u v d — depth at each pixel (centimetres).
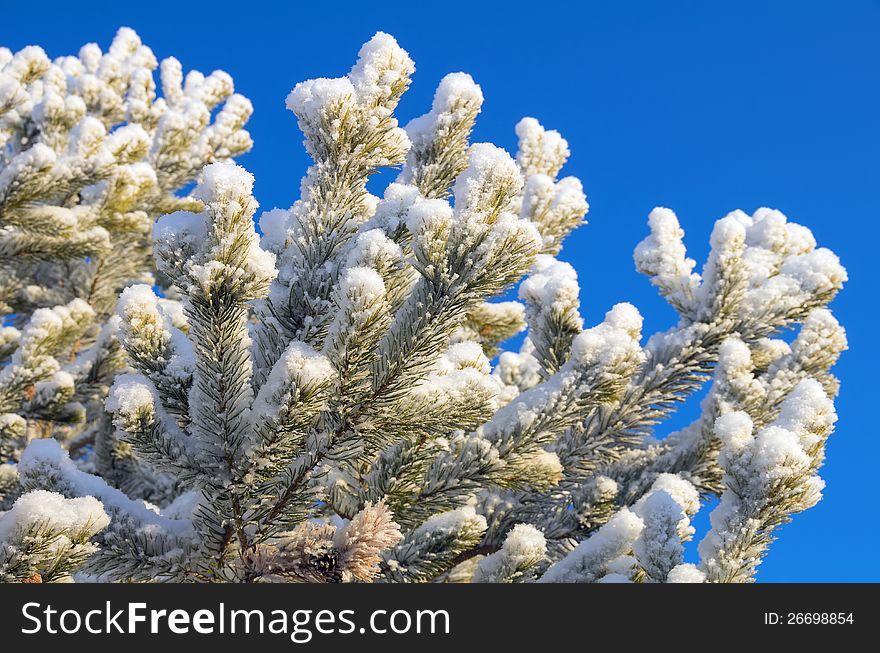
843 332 378
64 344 587
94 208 671
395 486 276
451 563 305
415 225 227
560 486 356
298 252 267
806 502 225
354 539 231
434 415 246
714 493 374
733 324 394
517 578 269
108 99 848
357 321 215
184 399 236
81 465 573
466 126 340
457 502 288
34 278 882
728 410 367
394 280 248
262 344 254
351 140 256
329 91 250
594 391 283
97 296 811
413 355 230
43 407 585
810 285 395
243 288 218
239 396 232
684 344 387
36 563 186
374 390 231
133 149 661
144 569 241
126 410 225
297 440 230
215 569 250
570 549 344
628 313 297
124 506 249
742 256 427
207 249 215
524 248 229
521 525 278
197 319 222
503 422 288
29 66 690
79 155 600
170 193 827
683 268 421
